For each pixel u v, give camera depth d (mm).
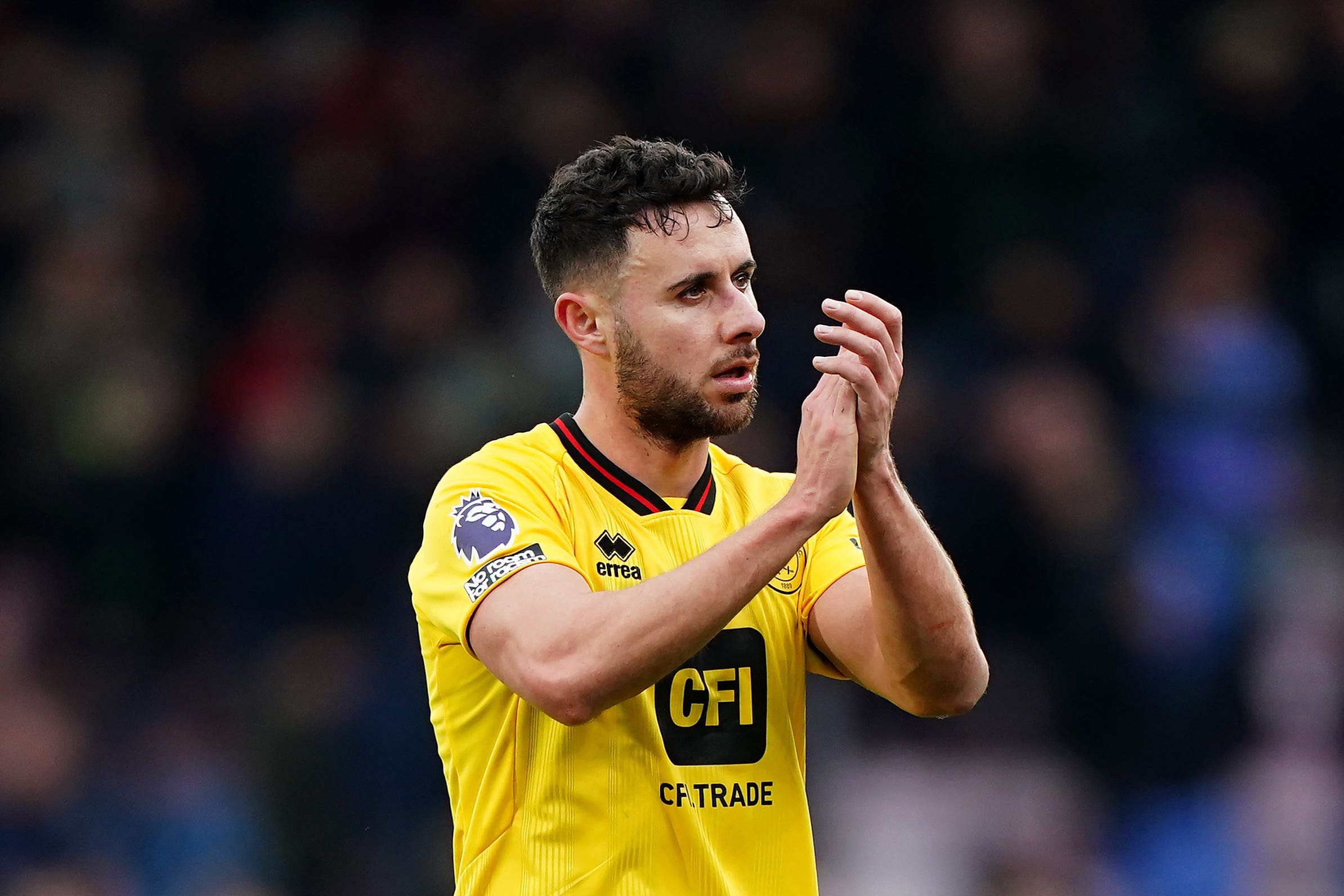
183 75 37312
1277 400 33438
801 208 34781
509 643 10148
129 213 35781
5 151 36875
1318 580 31453
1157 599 30219
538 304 33062
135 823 28094
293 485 30234
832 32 36219
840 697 28781
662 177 10836
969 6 36031
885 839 27922
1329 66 36062
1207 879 28422
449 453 30203
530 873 10617
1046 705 29109
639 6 37156
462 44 37094
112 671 29969
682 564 10211
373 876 27250
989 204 34406
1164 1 36656
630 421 11141
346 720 28156
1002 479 30156
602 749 10523
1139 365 33062
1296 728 29875
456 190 35531
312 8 38062
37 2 38312
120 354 33500
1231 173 35500
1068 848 28000
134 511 31984
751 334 10820
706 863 10578
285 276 35312
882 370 10352
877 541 10586
